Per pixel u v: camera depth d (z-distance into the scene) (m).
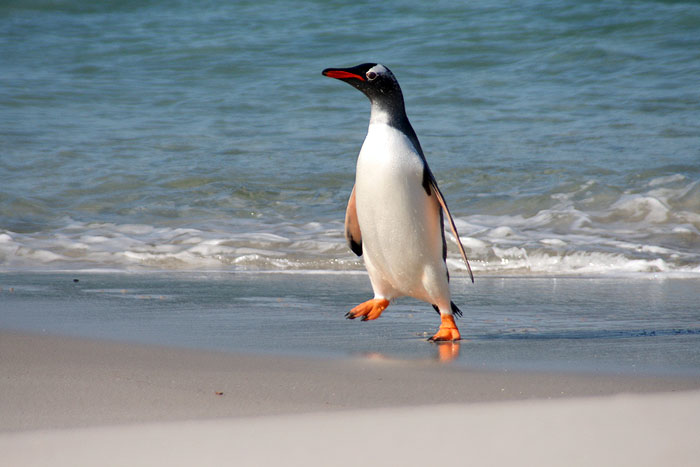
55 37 41.75
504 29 38.25
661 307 11.22
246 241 16.89
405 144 8.51
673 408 5.54
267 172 22.59
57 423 5.12
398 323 9.84
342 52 37.44
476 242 16.41
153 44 40.06
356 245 9.48
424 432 4.94
